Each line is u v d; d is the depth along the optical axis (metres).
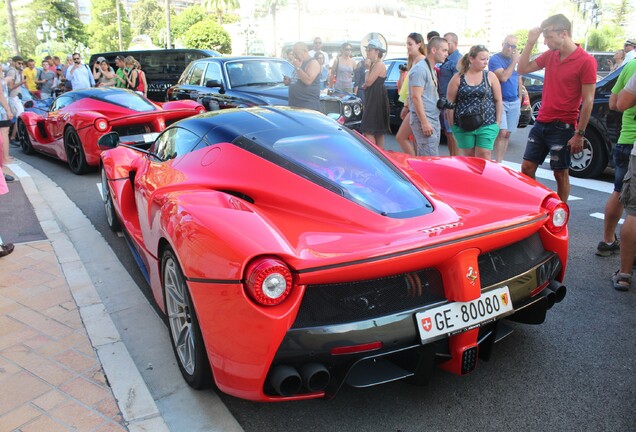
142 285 3.82
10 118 7.73
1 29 75.25
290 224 2.31
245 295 1.98
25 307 3.44
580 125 4.58
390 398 2.53
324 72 12.60
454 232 2.24
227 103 8.34
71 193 6.47
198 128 3.21
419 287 2.22
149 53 15.60
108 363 2.79
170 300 2.69
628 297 3.54
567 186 4.94
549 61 4.70
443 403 2.49
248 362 2.04
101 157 4.64
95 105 7.38
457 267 2.24
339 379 2.15
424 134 5.68
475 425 2.33
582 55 4.46
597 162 6.73
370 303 2.13
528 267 2.56
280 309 1.98
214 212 2.25
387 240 2.15
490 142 5.38
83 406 2.45
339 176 2.62
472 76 5.22
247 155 2.75
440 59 5.70
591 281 3.79
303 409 2.47
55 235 4.85
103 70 13.81
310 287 2.07
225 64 8.89
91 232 5.00
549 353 2.88
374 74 6.98
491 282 2.41
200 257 2.11
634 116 3.94
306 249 2.07
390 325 2.12
